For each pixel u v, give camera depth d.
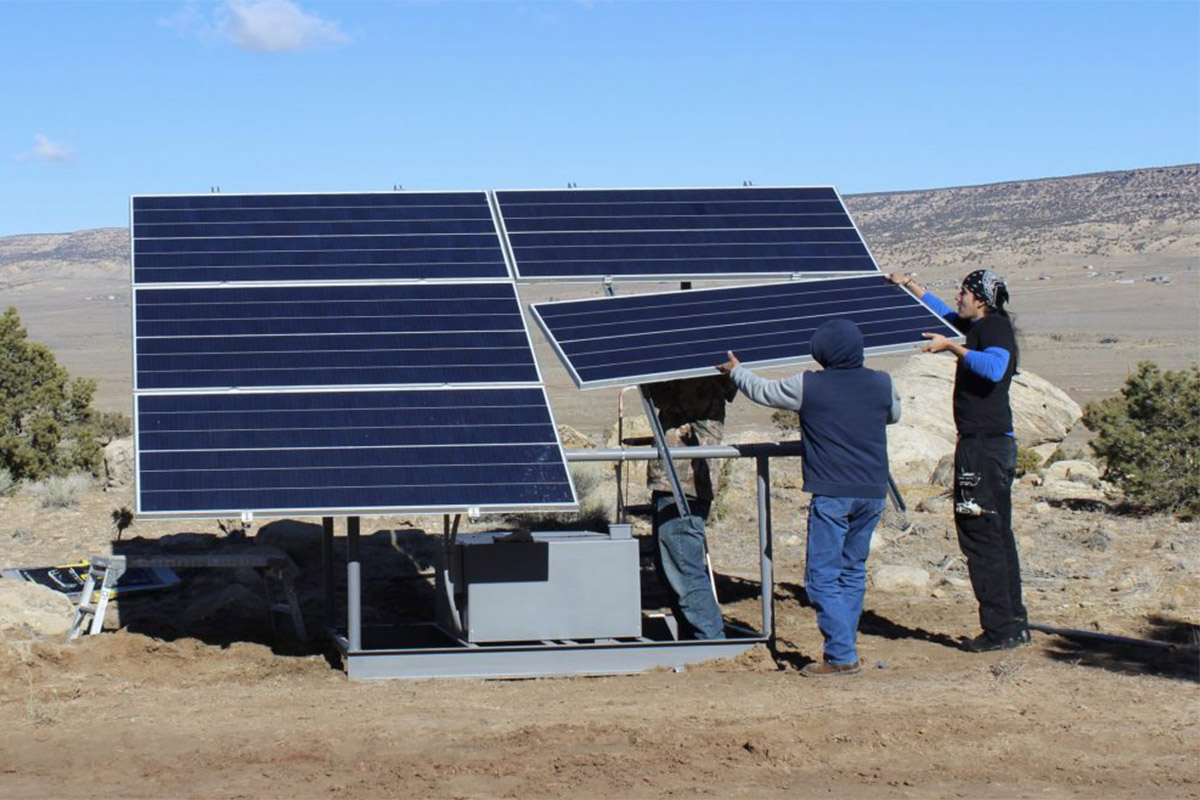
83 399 22.81
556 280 12.42
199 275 11.64
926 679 10.05
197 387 10.38
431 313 11.53
